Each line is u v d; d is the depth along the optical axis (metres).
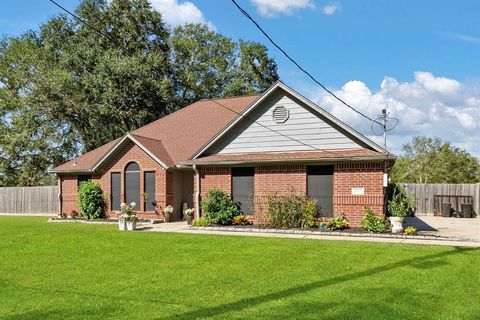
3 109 39.81
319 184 17.19
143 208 22.20
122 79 35.22
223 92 43.84
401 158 49.44
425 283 8.09
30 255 11.45
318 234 15.39
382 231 15.34
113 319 6.14
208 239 14.27
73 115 38.44
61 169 25.06
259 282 8.26
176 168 22.20
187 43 43.72
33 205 31.98
